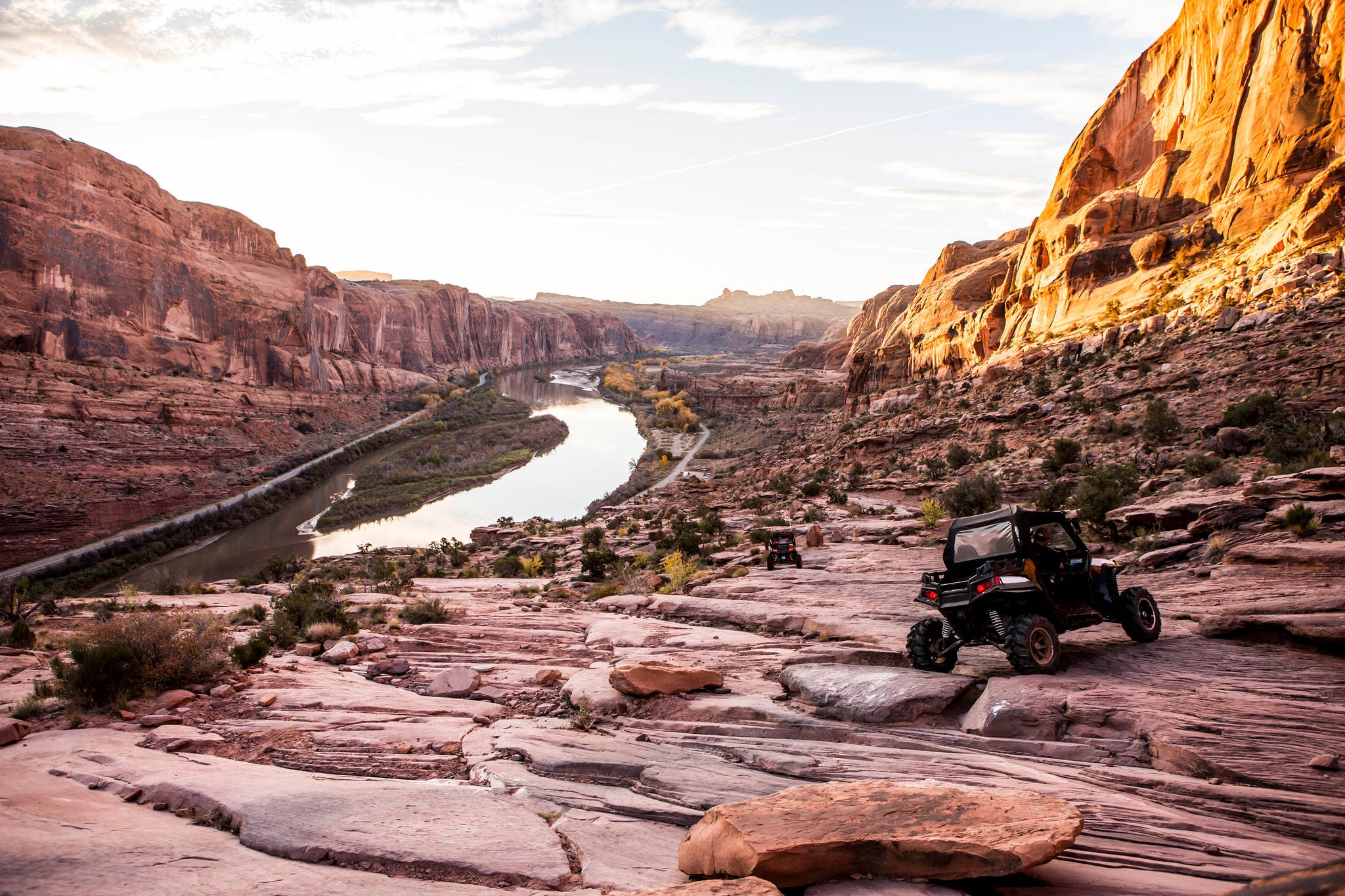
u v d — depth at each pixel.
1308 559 9.86
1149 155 96.19
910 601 12.95
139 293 111.75
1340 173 56.06
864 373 130.88
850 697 7.13
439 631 13.17
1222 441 30.77
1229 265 62.84
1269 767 4.96
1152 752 5.54
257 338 139.62
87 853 3.94
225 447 104.44
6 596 19.72
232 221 158.88
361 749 6.88
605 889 3.85
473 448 142.38
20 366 88.00
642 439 168.75
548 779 5.86
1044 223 102.44
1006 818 3.76
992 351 101.69
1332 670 6.78
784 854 3.58
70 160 109.06
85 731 7.26
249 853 4.21
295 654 11.68
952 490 32.69
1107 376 56.19
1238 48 80.31
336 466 121.31
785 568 19.34
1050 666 7.32
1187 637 8.31
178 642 9.13
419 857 4.12
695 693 8.23
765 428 151.25
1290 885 1.56
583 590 22.28
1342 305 44.62
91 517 74.69
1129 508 18.03
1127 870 3.85
